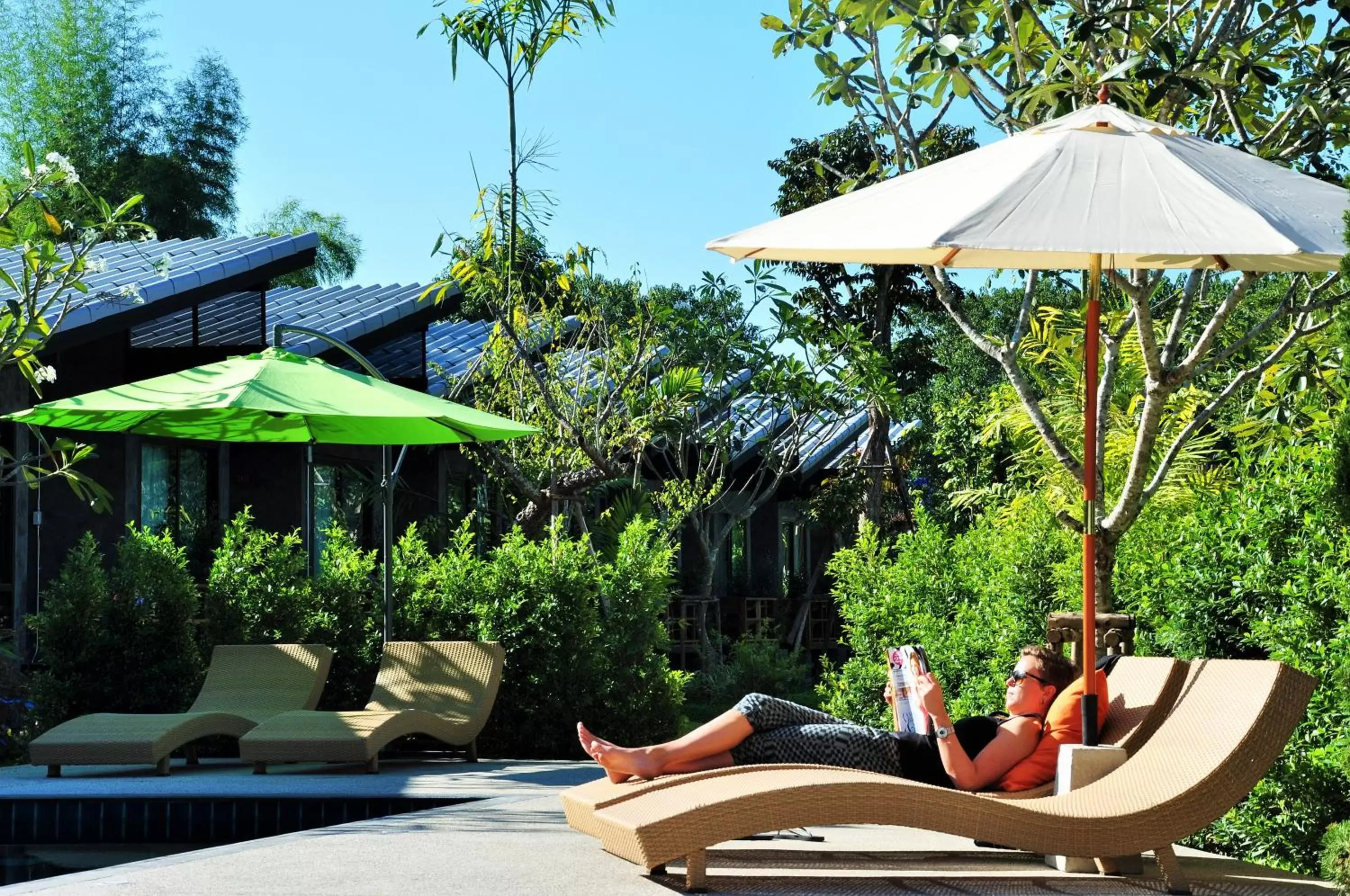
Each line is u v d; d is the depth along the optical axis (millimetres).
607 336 16031
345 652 11078
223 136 38969
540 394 15383
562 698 10969
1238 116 7508
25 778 8719
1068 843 4918
